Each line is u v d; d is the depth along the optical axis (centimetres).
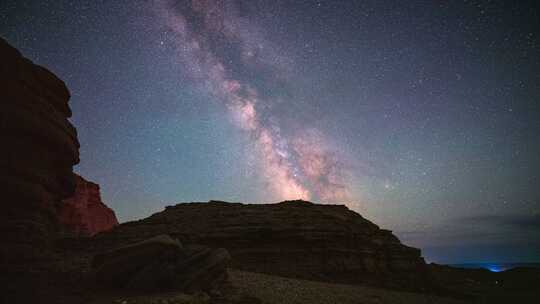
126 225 2703
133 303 922
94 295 1011
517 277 3169
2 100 1197
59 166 1504
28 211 1245
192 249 1307
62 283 1102
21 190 1205
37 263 1179
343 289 1744
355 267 2311
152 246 1181
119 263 1144
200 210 2866
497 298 2223
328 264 2267
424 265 2653
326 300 1418
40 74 1438
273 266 2214
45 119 1381
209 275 1241
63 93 1588
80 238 2412
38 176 1308
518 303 2066
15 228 1145
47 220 1384
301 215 2675
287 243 2388
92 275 1175
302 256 2303
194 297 1062
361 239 2562
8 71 1244
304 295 1441
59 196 1551
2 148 1172
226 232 2416
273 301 1259
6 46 1250
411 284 2350
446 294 2292
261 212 2725
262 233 2416
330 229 2503
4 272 1025
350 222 2786
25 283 1013
